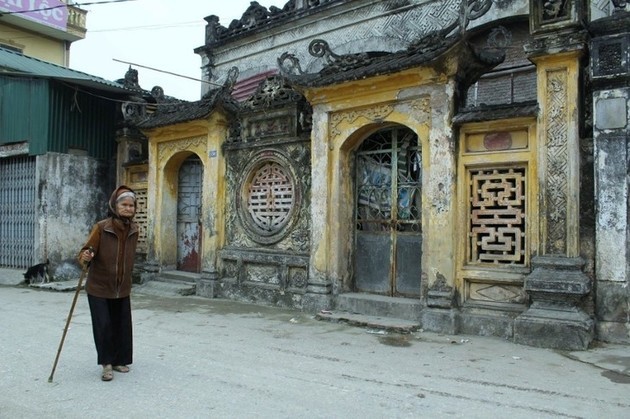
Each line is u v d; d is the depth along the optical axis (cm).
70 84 1194
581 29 613
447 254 680
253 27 1423
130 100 1280
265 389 454
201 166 1084
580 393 446
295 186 875
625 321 598
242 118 960
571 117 614
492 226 677
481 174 684
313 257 820
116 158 1273
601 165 612
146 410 403
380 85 745
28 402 421
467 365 530
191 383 469
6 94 1232
